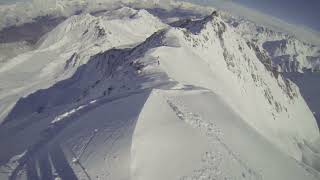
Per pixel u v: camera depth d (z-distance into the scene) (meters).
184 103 49.19
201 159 34.81
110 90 73.69
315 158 106.69
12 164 37.19
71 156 34.19
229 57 115.69
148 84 61.16
